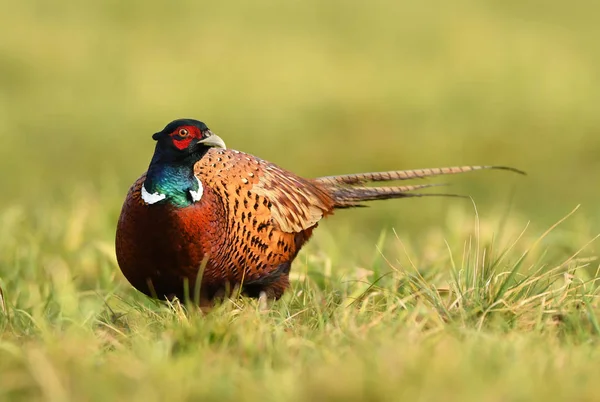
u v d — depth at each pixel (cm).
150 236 766
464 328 637
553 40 2934
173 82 2494
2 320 711
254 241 812
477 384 527
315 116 2255
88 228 1179
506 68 2628
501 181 1856
